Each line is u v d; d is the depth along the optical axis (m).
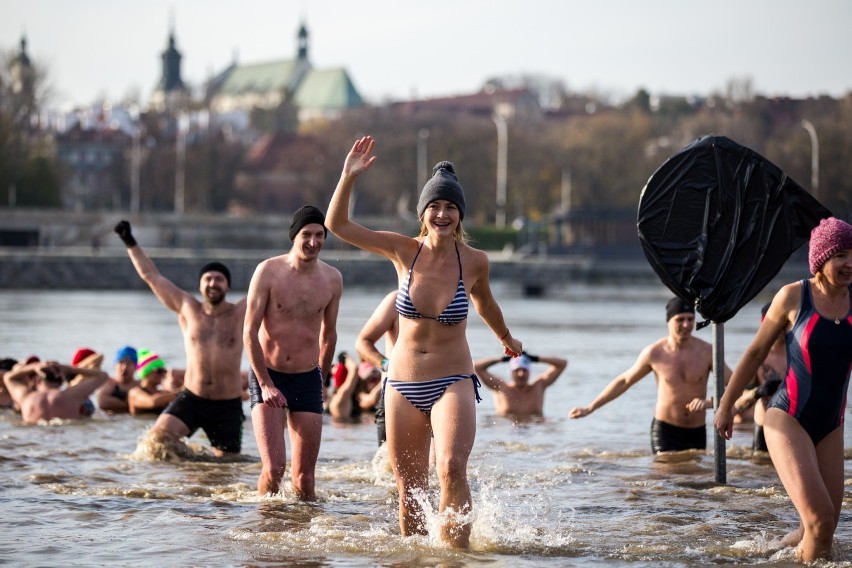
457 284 8.46
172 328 39.94
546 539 9.11
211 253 89.00
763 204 11.20
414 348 8.54
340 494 11.13
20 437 14.90
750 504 10.72
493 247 106.50
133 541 8.95
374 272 80.81
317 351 11.04
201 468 12.66
